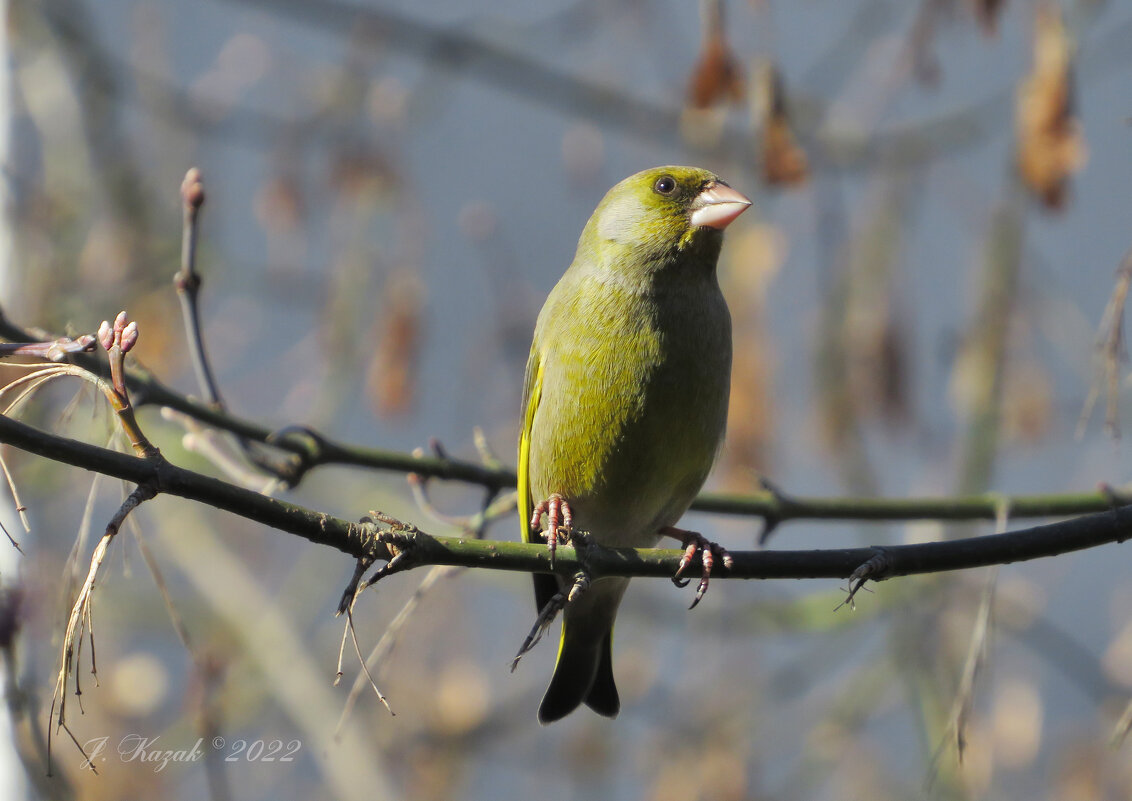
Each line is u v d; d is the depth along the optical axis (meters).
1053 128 8.40
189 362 12.96
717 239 7.55
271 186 11.70
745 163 11.51
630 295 7.44
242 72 12.12
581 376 7.42
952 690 11.23
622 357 7.36
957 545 6.08
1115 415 7.03
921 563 6.06
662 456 7.46
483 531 8.50
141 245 11.73
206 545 12.23
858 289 10.82
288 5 11.51
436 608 12.23
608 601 7.91
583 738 12.47
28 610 6.03
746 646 12.57
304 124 11.59
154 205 12.15
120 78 12.07
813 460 12.01
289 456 8.28
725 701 12.31
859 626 11.33
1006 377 11.20
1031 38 9.05
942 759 10.80
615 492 7.56
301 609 12.53
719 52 8.48
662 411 7.37
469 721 11.92
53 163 11.63
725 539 12.88
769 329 10.90
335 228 12.34
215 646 12.05
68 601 5.64
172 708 12.09
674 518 7.86
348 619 5.26
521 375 12.48
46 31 11.76
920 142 11.30
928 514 8.42
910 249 11.20
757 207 11.02
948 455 11.93
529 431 7.94
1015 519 8.43
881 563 6.04
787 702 12.34
